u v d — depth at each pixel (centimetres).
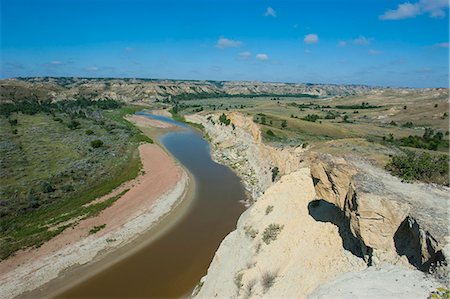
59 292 2808
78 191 4753
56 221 3859
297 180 2680
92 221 3897
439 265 1088
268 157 5369
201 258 3294
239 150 7031
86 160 6219
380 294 1098
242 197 4878
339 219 1923
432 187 1527
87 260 3216
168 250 3434
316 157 1841
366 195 1341
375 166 1877
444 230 1159
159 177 5519
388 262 1303
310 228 2120
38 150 6794
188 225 3981
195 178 5722
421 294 1044
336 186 1588
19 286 2828
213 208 4472
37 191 4631
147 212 4222
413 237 1269
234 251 2541
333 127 8194
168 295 2777
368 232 1358
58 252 3281
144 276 3011
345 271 1612
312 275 1789
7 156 6162
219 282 2378
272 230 2350
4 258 3112
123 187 5028
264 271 2100
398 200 1335
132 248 3450
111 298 2745
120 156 6769
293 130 7356
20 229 3638
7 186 4706
